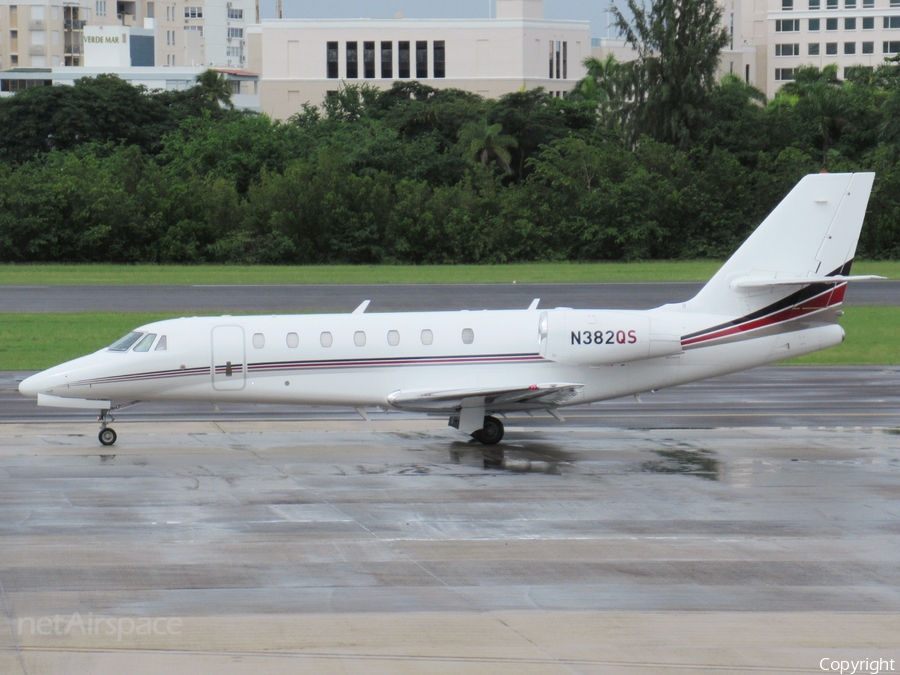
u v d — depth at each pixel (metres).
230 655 44.16
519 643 45.50
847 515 65.50
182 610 49.06
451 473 76.94
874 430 94.81
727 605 50.00
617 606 49.84
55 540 59.62
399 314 91.62
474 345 89.69
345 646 45.06
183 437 91.31
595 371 90.25
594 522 63.75
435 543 59.41
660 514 65.62
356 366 89.25
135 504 67.69
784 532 61.75
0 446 86.94
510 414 103.38
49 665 43.25
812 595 51.38
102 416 89.19
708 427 96.44
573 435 92.44
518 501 68.62
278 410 105.38
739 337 90.62
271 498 69.31
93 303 186.88
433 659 43.84
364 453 84.31
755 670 43.00
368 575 53.97
